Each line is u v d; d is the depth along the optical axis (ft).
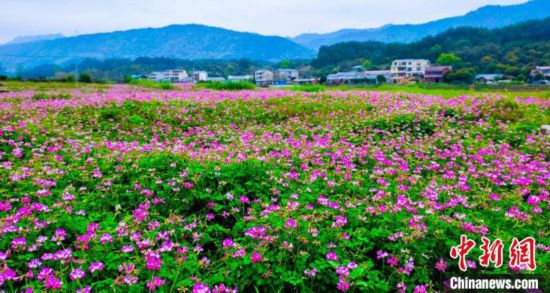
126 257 14.65
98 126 41.45
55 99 62.08
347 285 12.59
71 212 17.99
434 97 60.49
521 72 363.15
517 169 25.23
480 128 38.37
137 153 25.99
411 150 29.89
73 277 12.84
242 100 57.06
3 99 61.16
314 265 13.58
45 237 14.97
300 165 25.93
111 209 19.81
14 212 17.75
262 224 16.20
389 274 14.79
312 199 19.58
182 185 20.58
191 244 16.19
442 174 26.23
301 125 41.93
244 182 21.93
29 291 11.89
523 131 37.70
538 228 17.52
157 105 50.62
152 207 19.16
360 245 15.80
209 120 46.14
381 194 19.98
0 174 22.11
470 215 17.72
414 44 623.77
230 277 13.28
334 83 455.22
